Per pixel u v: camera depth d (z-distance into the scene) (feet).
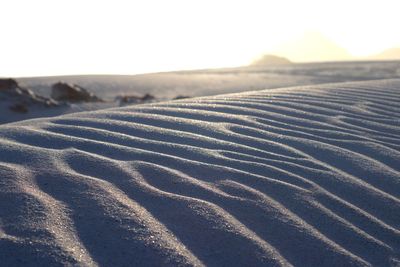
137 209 5.57
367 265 4.91
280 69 96.22
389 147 8.71
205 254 4.83
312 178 6.96
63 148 7.56
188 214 5.54
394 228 5.72
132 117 9.95
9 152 7.20
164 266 4.55
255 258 4.83
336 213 5.94
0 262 4.41
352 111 11.59
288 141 8.75
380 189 6.80
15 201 5.54
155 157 7.34
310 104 12.16
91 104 29.55
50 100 28.09
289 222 5.57
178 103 12.05
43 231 4.92
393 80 18.58
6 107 25.14
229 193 6.19
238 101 12.40
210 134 8.89
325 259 4.93
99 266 4.47
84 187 6.01
